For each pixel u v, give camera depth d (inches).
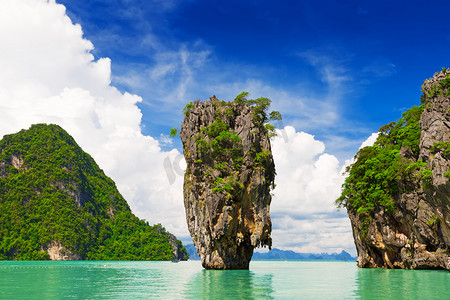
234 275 1737.2
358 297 892.0
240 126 2175.2
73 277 1759.4
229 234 2038.6
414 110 2283.5
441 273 1700.3
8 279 1620.3
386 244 2169.0
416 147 2039.9
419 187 1897.1
